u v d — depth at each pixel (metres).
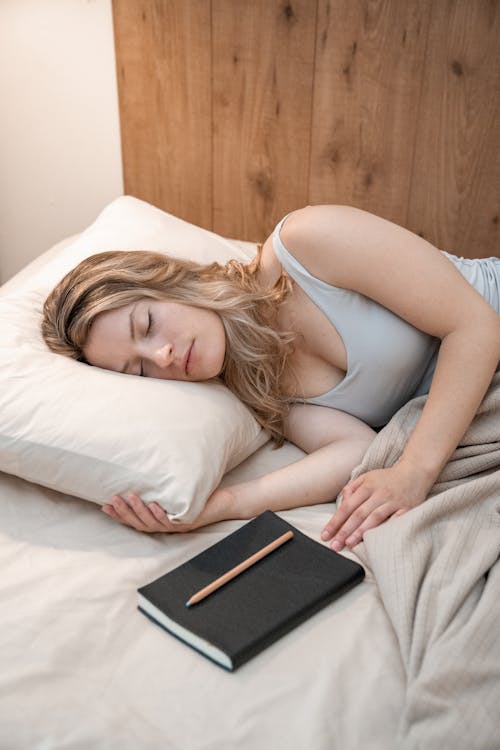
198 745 0.82
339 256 1.17
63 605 0.98
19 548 1.08
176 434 1.08
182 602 0.96
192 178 1.96
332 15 1.66
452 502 1.06
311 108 1.77
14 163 2.15
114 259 1.20
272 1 1.69
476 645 0.87
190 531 1.13
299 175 1.86
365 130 1.75
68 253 1.49
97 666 0.91
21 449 1.09
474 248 1.79
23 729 0.84
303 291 1.24
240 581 0.99
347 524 1.10
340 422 1.29
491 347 1.15
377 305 1.23
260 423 1.29
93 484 1.09
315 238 1.18
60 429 1.08
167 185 2.00
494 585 0.94
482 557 0.98
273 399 1.28
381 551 1.01
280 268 1.27
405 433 1.21
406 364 1.24
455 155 1.71
